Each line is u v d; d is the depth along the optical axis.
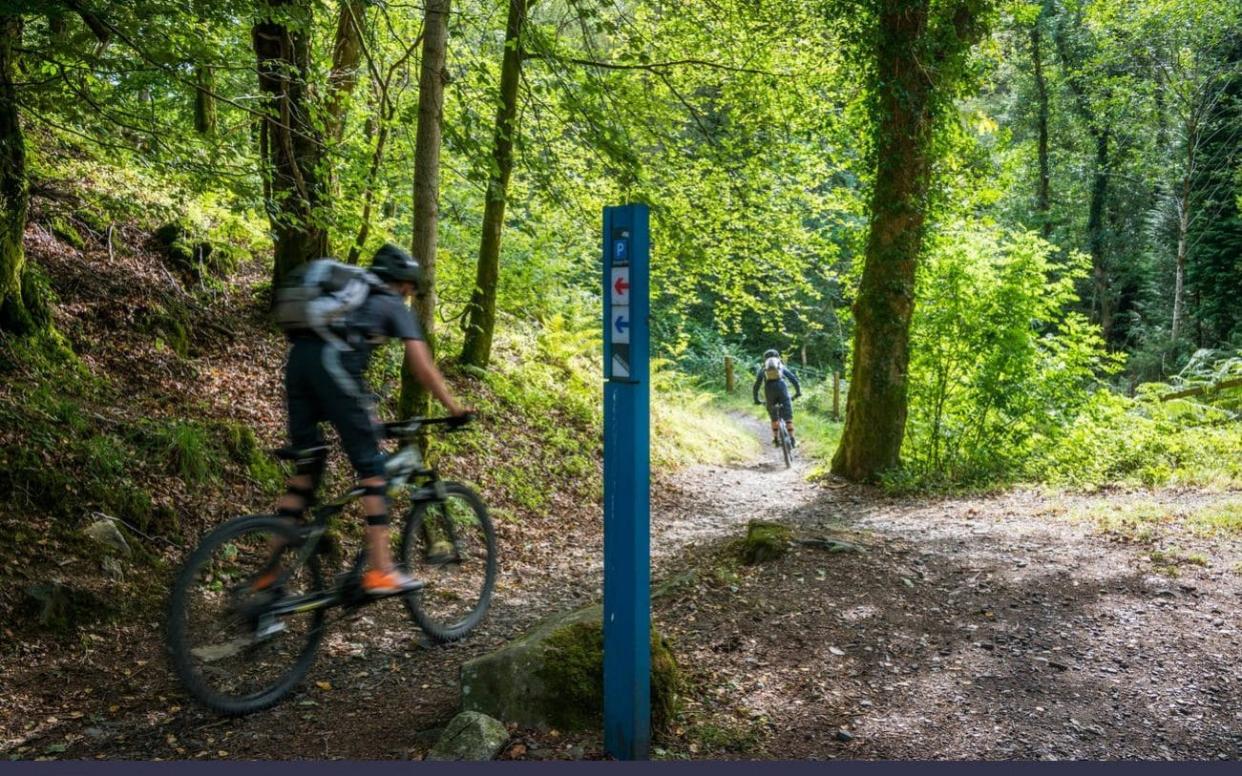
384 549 4.12
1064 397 12.38
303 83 7.57
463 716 3.68
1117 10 29.20
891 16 11.84
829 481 13.01
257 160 7.79
